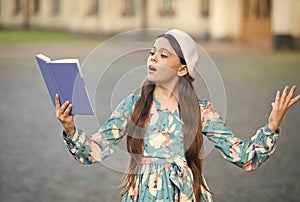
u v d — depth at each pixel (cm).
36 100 2255
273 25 4816
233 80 2842
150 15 6131
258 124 1756
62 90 509
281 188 1109
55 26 7425
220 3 5388
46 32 7375
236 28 5412
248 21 5372
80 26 6391
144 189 531
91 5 6369
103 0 6294
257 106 2092
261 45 5191
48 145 1463
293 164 1280
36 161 1298
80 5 6381
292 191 1091
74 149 527
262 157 538
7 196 1040
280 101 532
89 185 1113
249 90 2509
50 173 1198
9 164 1271
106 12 6278
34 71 3269
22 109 2034
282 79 2883
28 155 1354
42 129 1670
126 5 6259
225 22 5391
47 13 7488
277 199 1042
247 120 1817
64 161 1299
